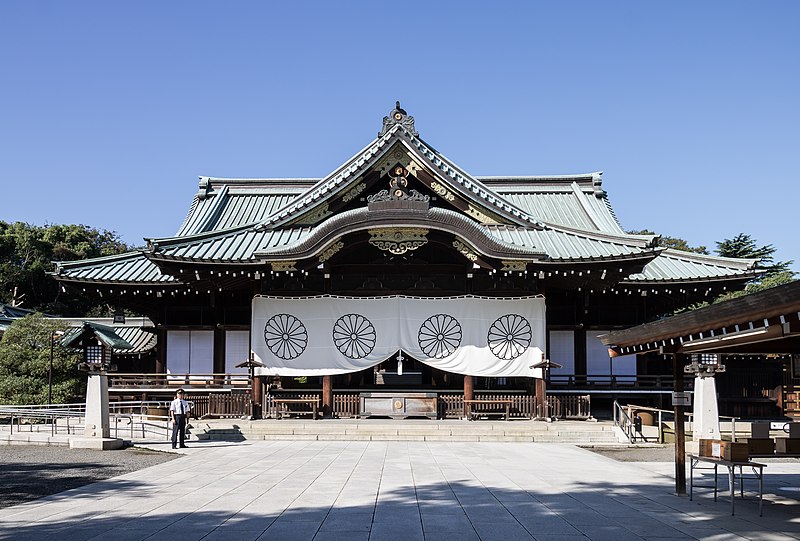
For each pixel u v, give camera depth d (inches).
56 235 3112.7
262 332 1124.5
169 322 1279.5
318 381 1353.3
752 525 442.0
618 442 1008.2
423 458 787.4
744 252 2618.1
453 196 1155.3
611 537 408.5
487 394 1178.6
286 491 557.3
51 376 1331.2
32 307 2903.5
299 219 1175.0
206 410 1129.4
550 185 1525.6
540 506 500.1
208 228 1417.3
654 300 1327.5
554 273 1119.0
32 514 465.1
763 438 510.6
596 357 1274.6
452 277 1134.4
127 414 1167.6
